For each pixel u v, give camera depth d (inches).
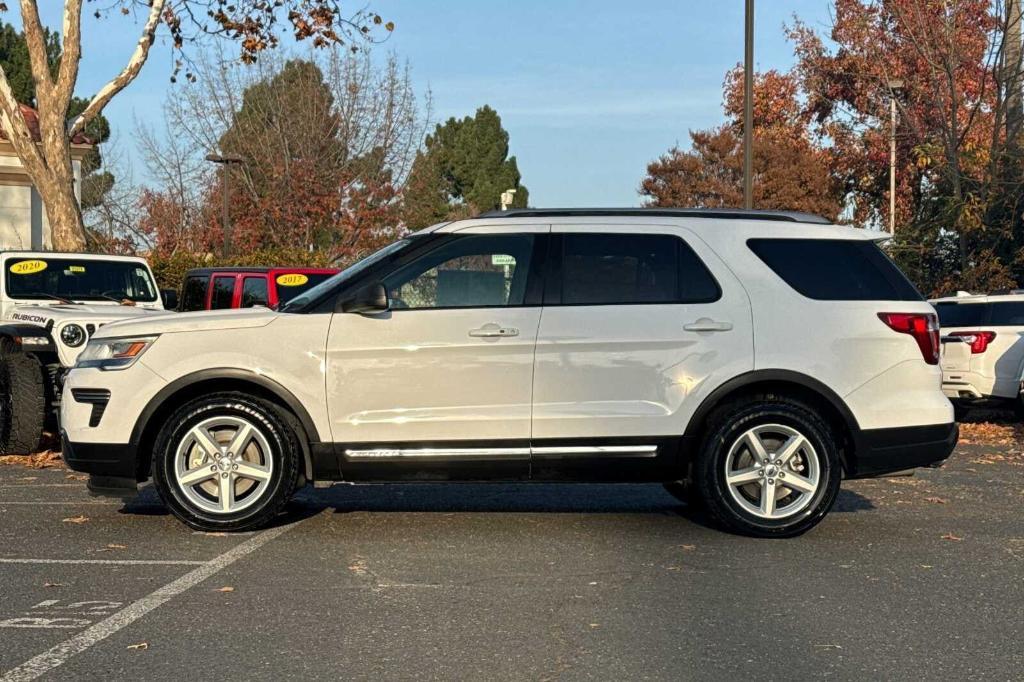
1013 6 909.8
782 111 1894.7
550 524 294.5
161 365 273.0
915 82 1150.3
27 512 309.9
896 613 213.2
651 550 264.7
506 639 195.6
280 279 587.8
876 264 284.0
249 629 201.2
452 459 271.3
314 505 320.2
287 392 271.6
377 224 1460.4
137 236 1716.3
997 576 242.1
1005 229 912.9
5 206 1057.5
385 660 184.4
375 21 733.9
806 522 274.2
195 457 276.2
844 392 275.0
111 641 194.2
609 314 273.4
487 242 279.3
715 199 2076.8
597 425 271.9
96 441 274.1
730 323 274.4
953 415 283.0
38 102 725.9
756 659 185.5
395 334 271.6
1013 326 576.4
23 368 411.2
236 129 1485.0
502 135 2896.2
